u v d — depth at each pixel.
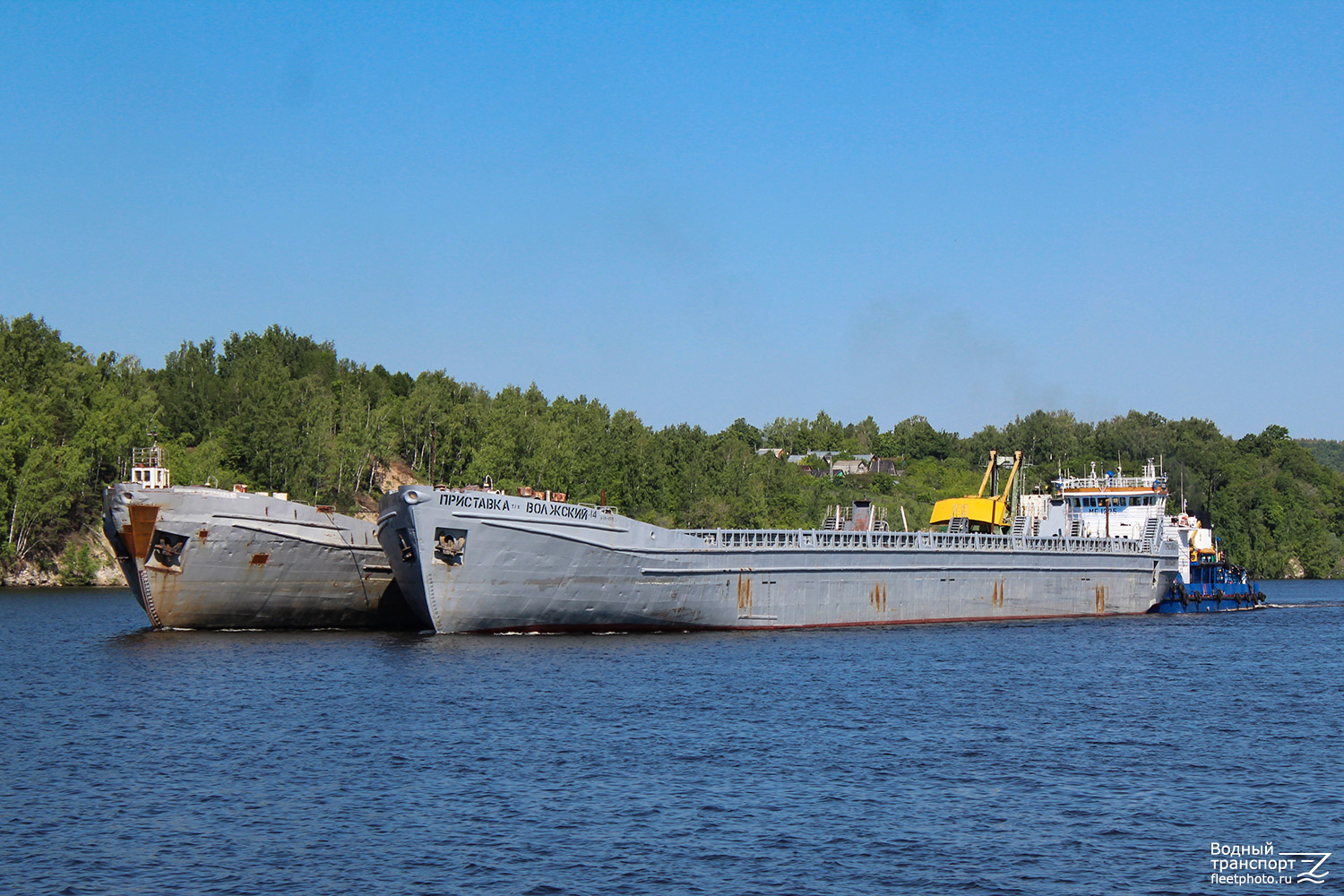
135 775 37.69
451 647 63.03
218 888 28.19
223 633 71.69
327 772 38.09
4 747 41.34
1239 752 43.12
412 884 28.52
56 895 27.67
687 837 32.19
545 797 35.53
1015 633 81.19
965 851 31.47
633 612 68.75
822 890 28.59
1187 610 110.50
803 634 74.38
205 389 181.00
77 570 132.75
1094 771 40.00
